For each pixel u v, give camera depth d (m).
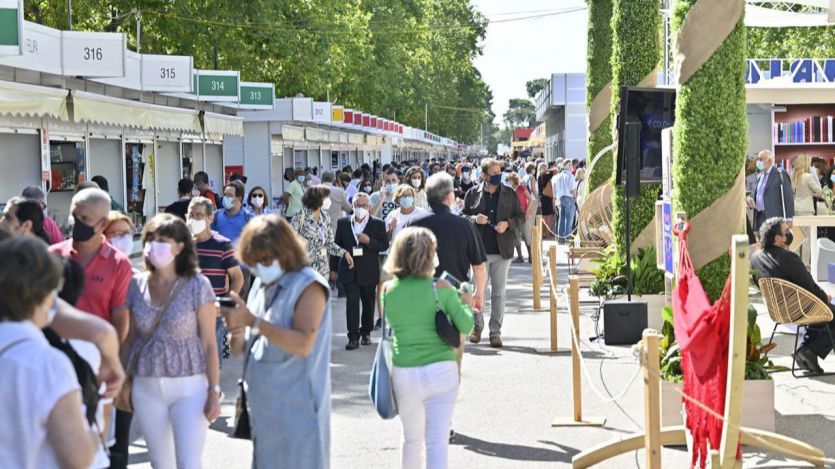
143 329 6.15
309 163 45.88
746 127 8.95
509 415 9.48
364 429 9.12
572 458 8.05
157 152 27.55
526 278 21.28
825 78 22.59
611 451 7.68
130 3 29.30
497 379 11.07
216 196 20.98
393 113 75.62
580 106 47.62
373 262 13.12
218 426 9.43
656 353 6.61
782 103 20.62
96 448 4.12
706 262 8.95
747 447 8.14
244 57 34.25
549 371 11.45
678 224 7.70
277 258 5.65
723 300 6.85
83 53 17.14
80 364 4.58
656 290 13.60
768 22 17.92
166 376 6.11
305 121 35.75
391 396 6.79
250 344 5.77
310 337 5.57
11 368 3.69
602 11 19.06
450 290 6.68
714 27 8.77
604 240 18.36
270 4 32.91
